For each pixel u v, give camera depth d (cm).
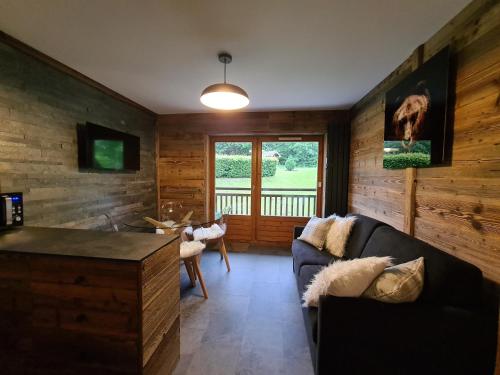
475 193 144
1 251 129
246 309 242
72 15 168
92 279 122
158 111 418
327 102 358
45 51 216
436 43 182
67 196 255
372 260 151
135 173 378
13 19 172
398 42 197
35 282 128
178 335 161
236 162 451
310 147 434
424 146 186
